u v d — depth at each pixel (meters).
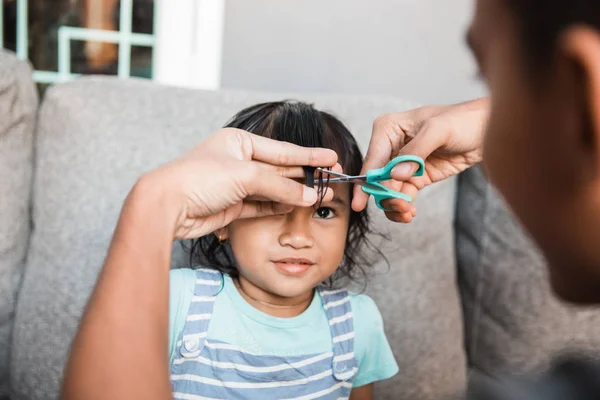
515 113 0.23
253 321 0.65
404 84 1.07
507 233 0.83
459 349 0.81
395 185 0.59
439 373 0.79
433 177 0.62
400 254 0.79
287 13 1.02
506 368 0.84
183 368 0.63
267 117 0.65
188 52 1.06
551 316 0.82
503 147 0.24
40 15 1.08
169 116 0.77
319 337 0.67
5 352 0.74
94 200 0.73
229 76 1.04
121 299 0.36
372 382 0.72
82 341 0.35
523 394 0.24
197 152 0.49
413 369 0.78
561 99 0.21
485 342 0.85
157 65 1.08
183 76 1.07
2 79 0.73
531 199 0.24
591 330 0.83
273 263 0.61
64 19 1.09
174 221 0.42
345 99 0.83
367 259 0.77
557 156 0.22
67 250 0.73
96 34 1.10
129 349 0.34
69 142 0.74
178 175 0.45
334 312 0.69
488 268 0.84
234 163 0.47
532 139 0.22
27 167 0.75
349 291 0.75
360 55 1.05
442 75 1.07
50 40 1.09
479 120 0.58
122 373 0.33
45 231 0.73
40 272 0.73
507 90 0.23
